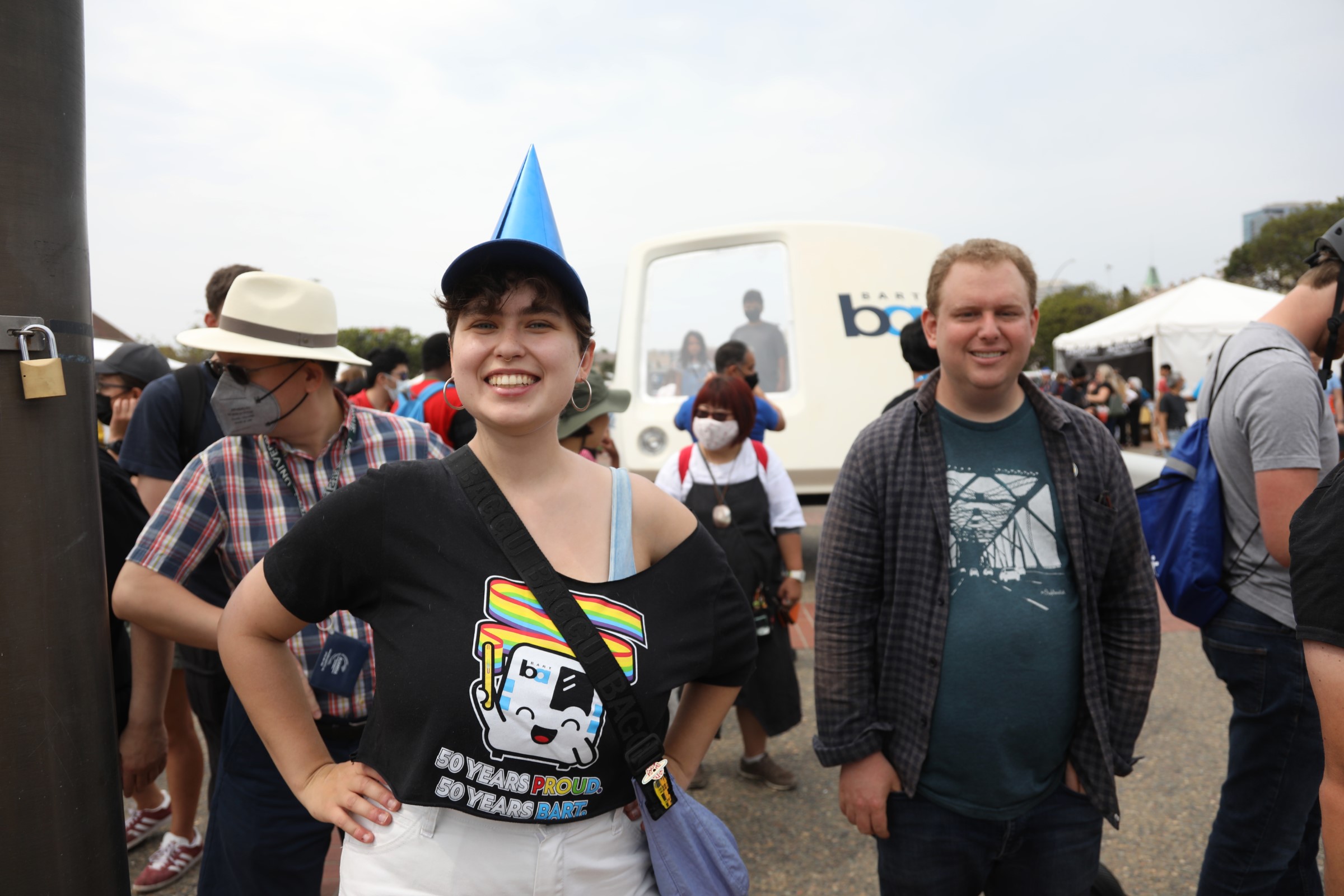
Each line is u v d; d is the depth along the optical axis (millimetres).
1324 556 1163
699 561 1266
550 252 1118
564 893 1153
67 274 1290
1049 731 1711
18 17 1206
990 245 1728
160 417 2625
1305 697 1991
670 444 6398
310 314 1884
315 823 1833
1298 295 2070
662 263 6520
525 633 1111
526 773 1107
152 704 1984
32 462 1244
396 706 1110
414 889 1131
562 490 1212
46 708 1274
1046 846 1764
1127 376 24062
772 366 6348
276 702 1256
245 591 1237
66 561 1293
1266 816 2051
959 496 1763
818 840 3031
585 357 1257
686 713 1388
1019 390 1820
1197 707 3977
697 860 1225
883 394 6262
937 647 1724
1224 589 2115
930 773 1750
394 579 1147
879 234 6434
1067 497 1715
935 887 1777
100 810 1372
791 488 3475
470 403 1175
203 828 3180
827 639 1817
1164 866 2781
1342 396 10023
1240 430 2029
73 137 1304
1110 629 1782
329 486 1902
